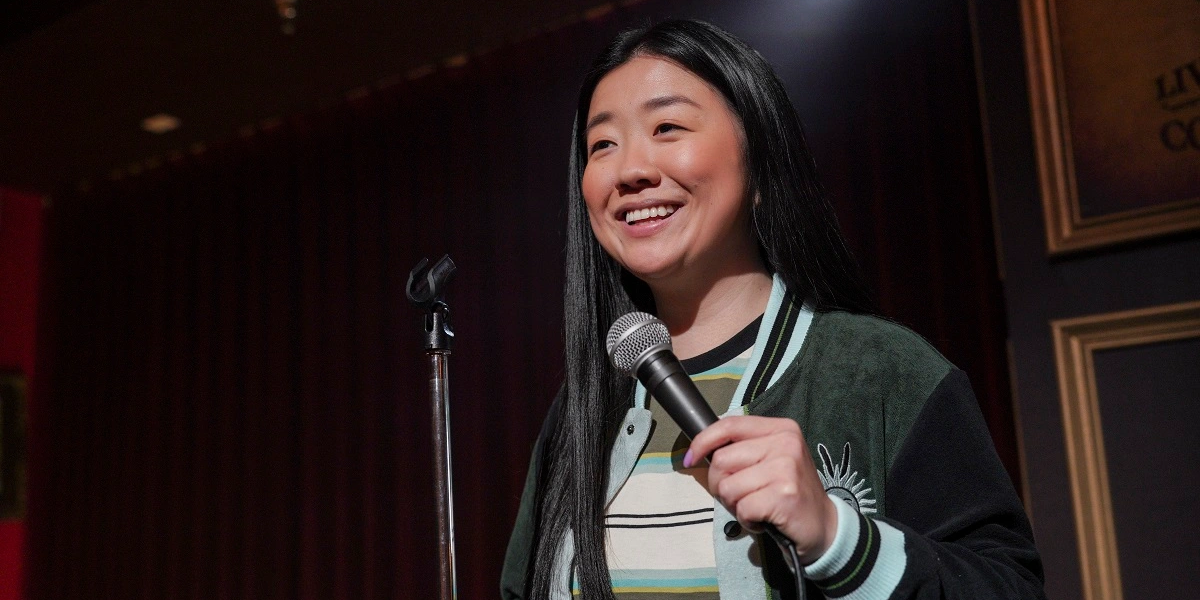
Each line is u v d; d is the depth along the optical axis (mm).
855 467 876
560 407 1162
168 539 4777
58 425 5273
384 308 4320
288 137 4723
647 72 995
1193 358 2383
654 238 959
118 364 5121
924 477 840
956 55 3135
